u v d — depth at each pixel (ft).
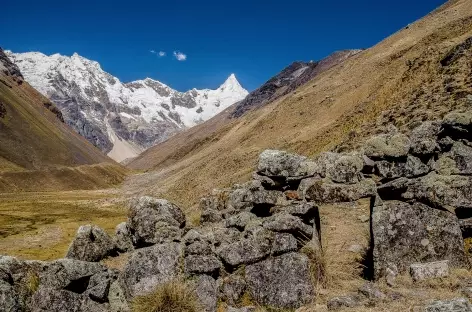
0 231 259.39
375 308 27.12
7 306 25.13
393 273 30.96
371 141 35.19
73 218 329.93
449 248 31.96
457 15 324.19
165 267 29.50
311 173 35.58
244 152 314.35
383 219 33.01
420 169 33.60
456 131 34.19
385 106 171.42
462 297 25.16
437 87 131.64
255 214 36.47
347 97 308.40
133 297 28.48
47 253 173.99
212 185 246.47
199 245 30.58
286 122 351.05
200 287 29.27
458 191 32.65
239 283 29.86
